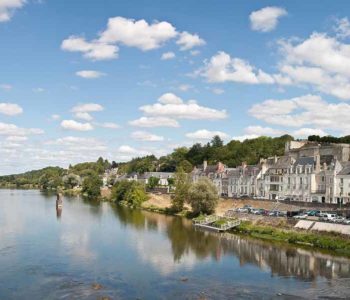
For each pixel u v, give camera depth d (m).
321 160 133.62
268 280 60.09
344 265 68.50
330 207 106.00
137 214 142.75
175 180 160.88
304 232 89.50
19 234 94.75
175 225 115.12
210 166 198.62
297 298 52.12
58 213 139.75
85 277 60.94
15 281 58.81
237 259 73.12
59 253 75.75
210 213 130.62
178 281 59.44
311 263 69.94
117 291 54.72
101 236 94.25
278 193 138.75
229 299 51.78
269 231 95.94
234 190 165.00
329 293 54.00
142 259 72.44
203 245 85.31
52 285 57.06
